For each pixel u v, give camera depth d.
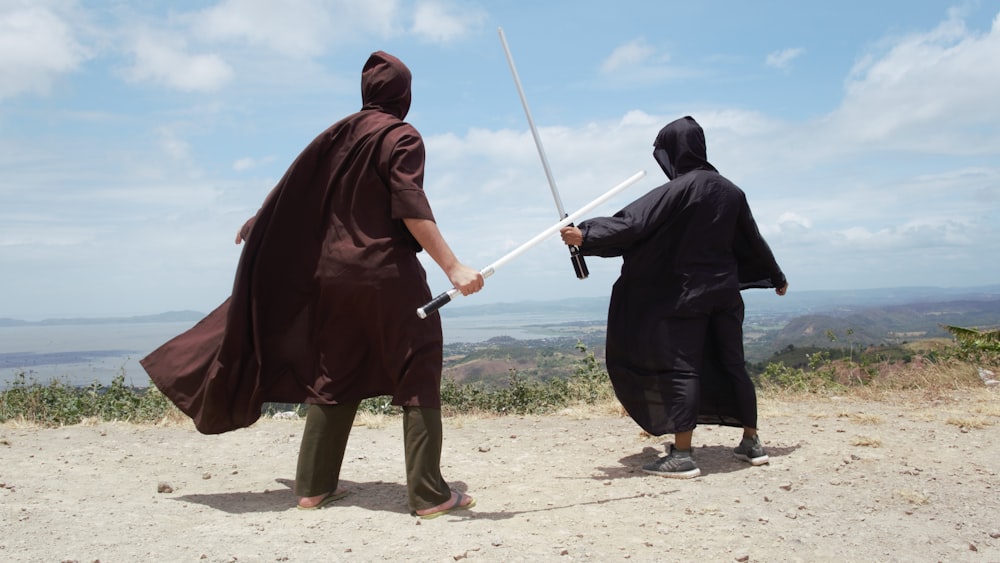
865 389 7.36
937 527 3.49
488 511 3.70
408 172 3.46
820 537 3.35
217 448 5.32
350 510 3.69
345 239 3.53
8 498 3.76
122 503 3.74
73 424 6.39
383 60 3.71
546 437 5.77
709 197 4.43
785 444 5.16
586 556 3.04
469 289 3.43
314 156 3.56
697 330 4.47
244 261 3.56
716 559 3.06
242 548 3.03
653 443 5.45
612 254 4.53
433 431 3.55
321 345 3.64
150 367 3.74
